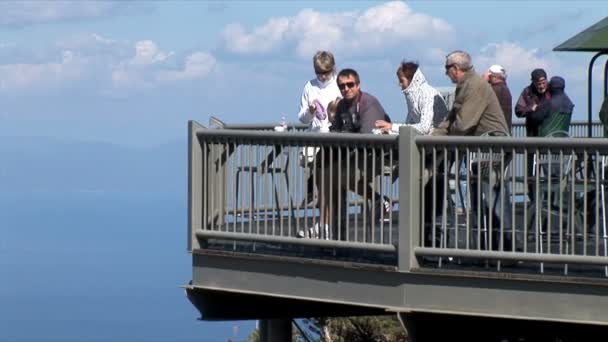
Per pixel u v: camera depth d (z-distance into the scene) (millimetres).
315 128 17750
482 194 14812
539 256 14086
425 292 14875
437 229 15219
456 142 14508
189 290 17078
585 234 13953
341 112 16750
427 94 16406
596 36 17406
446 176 14648
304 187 16047
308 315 17578
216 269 16891
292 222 16453
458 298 14656
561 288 14078
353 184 15969
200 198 17016
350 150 15797
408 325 14953
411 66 16469
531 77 18828
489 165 14352
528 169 15977
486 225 14836
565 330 15477
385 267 15086
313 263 15836
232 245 16953
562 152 13945
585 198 13930
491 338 15617
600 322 13883
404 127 14836
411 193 14836
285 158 16234
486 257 14344
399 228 14945
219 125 17516
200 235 16938
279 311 17578
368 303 15336
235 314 17328
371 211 15430
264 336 19797
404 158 14844
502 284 14406
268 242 16188
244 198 16625
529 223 15398
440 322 15281
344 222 16094
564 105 18609
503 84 17516
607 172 15703
